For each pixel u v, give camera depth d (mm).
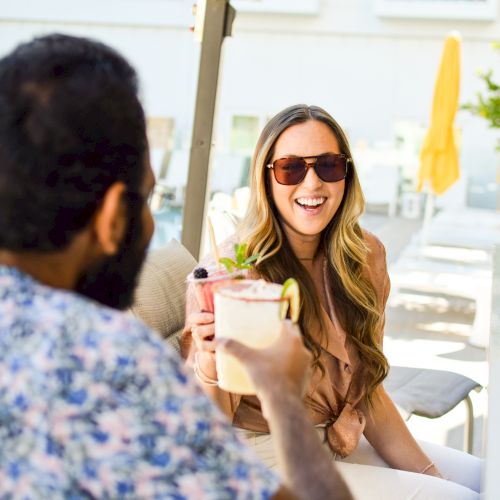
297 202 2029
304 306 1991
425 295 7625
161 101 8883
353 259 2143
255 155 2080
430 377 2865
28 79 822
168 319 2318
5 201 815
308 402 1999
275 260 2049
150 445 746
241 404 1922
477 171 15438
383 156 15797
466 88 15469
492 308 2592
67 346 762
